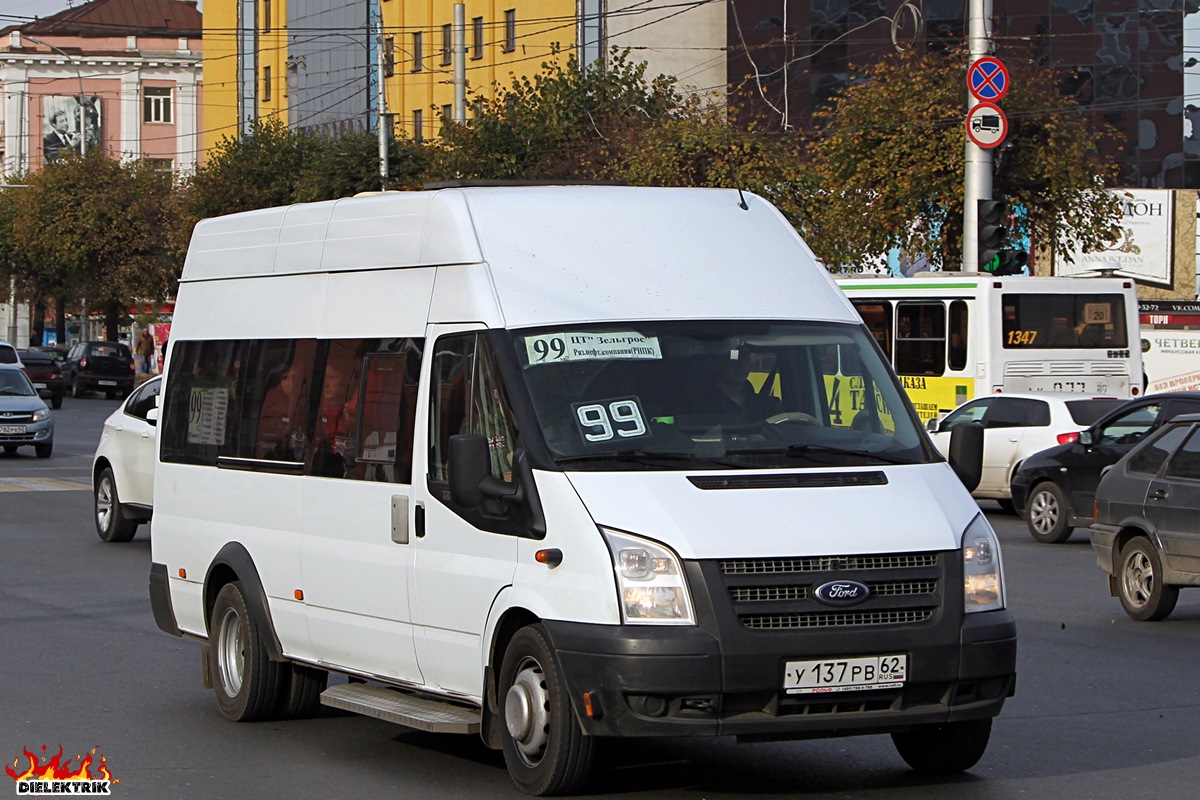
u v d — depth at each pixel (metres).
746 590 7.78
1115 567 15.75
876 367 9.27
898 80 41.28
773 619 7.80
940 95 40.34
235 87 103.12
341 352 10.00
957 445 9.28
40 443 38.12
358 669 9.69
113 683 12.23
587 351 8.73
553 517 8.09
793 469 8.37
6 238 92.44
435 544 8.92
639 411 8.54
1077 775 9.17
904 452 8.84
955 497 8.52
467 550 8.68
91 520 24.77
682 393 8.66
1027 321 31.03
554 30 77.00
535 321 8.77
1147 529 15.30
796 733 7.98
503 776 9.19
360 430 9.70
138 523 21.64
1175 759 9.60
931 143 40.16
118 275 86.06
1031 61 43.09
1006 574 18.89
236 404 11.09
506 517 8.41
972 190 32.06
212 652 11.13
